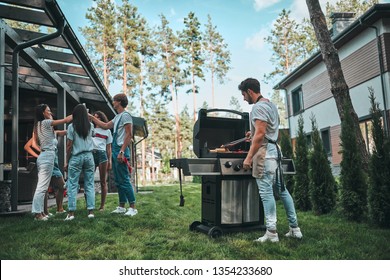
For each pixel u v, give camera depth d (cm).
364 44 1047
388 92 944
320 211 468
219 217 315
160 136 3781
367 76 1038
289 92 1609
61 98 743
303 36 2842
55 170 443
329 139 1268
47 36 484
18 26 2267
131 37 2564
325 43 538
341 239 292
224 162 301
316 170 480
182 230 338
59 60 608
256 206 332
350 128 427
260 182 289
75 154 398
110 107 1037
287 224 377
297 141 543
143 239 293
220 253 249
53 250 253
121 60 2600
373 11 928
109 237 298
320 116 1330
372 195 370
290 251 254
